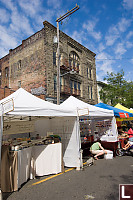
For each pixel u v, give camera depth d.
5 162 4.26
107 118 8.71
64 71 19.88
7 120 6.02
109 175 5.12
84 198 3.64
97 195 3.76
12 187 4.16
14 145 4.71
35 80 18.09
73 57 22.45
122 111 10.85
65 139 6.47
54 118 6.97
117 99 23.20
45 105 5.19
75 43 22.70
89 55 26.08
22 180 4.53
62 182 4.66
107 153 7.53
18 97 4.69
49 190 4.14
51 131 6.99
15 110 4.21
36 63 18.33
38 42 18.59
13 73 21.52
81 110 6.13
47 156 5.38
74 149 6.14
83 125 7.88
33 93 18.02
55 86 18.06
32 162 5.07
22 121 6.67
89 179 4.83
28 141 5.45
